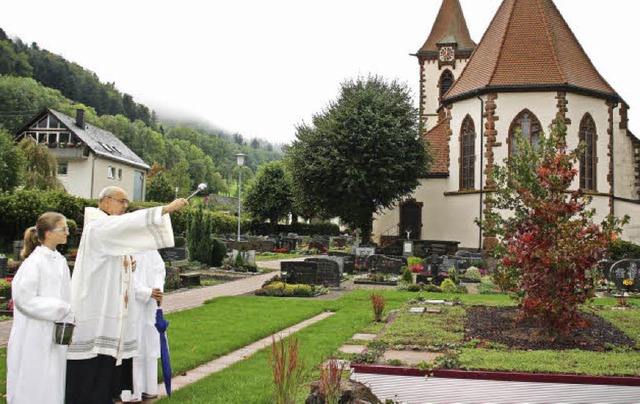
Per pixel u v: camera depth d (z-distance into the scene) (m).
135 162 59.22
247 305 14.52
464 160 35.69
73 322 5.09
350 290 19.09
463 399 6.42
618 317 10.64
